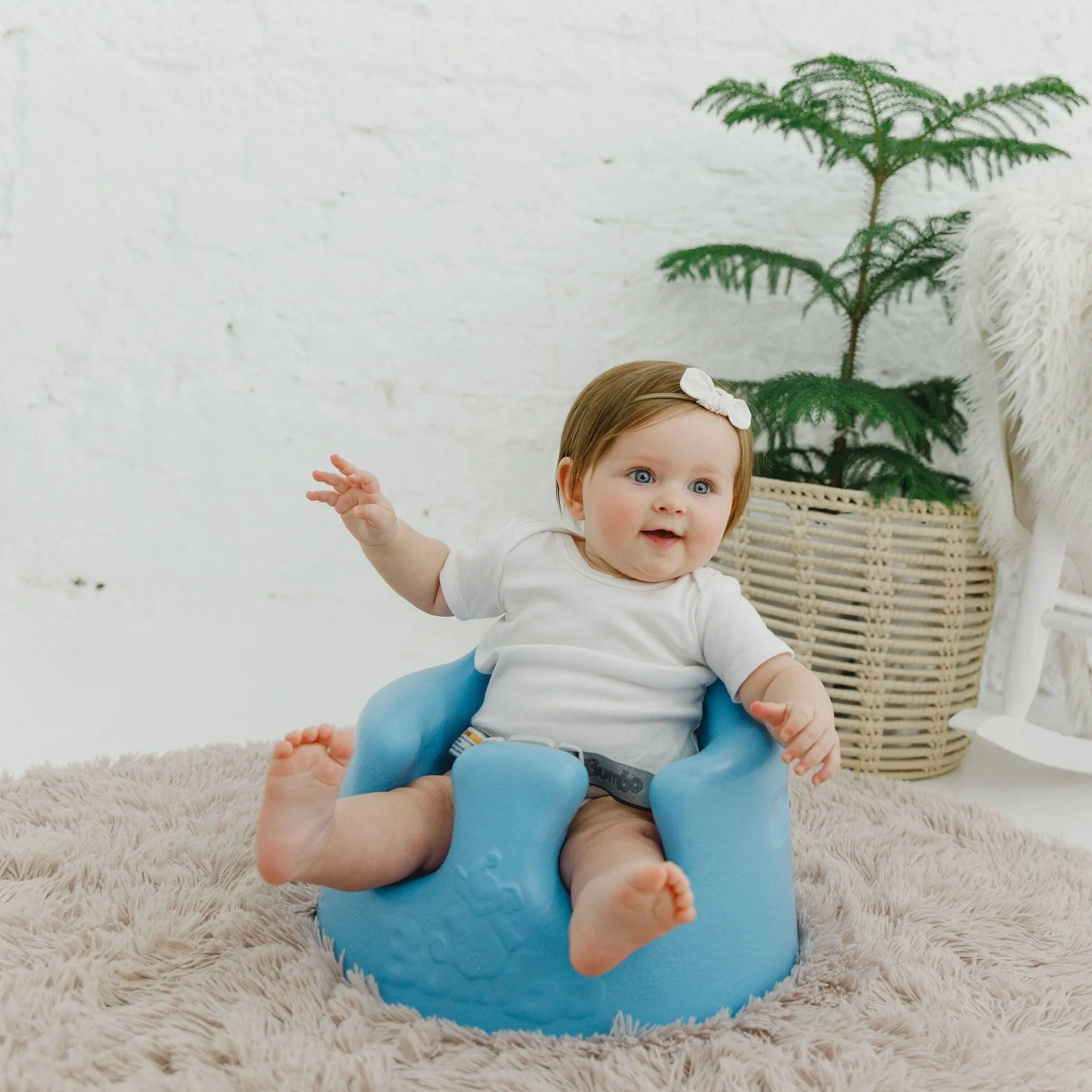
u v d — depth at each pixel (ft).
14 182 5.74
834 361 6.15
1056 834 4.22
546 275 6.07
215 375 6.00
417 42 5.83
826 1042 2.50
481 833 2.57
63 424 5.95
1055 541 4.62
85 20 5.67
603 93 5.94
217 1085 2.21
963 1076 2.39
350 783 2.97
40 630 5.75
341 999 2.55
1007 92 4.81
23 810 3.61
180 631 5.92
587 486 3.14
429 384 6.10
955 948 3.06
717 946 2.64
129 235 5.84
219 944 2.83
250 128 5.82
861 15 5.97
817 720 2.64
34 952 2.72
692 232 6.06
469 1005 2.54
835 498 4.54
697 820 2.63
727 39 5.94
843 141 5.08
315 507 6.15
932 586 4.58
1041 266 4.22
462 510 6.21
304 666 5.56
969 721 4.64
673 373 3.15
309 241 5.94
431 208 5.97
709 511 3.05
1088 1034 2.65
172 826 3.56
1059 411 4.31
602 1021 2.52
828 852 3.67
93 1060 2.29
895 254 5.64
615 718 2.96
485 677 3.41
